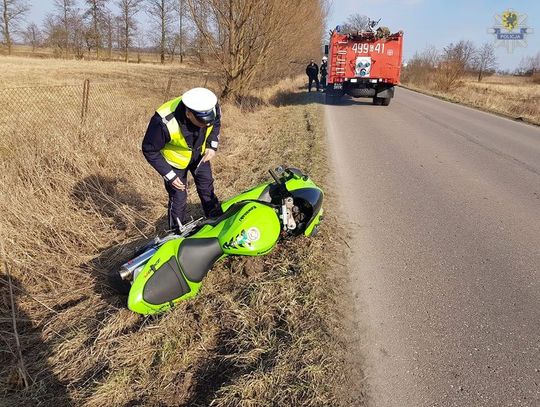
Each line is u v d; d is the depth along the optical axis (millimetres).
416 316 3430
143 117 8836
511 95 26594
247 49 14055
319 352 2965
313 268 3988
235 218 3719
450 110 17469
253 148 8750
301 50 22016
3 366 3162
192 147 3953
